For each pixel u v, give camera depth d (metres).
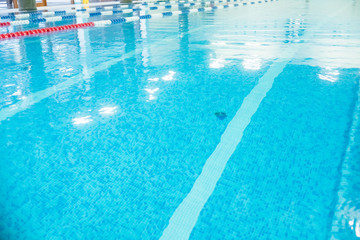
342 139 1.52
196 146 1.51
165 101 2.05
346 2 11.05
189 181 1.26
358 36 4.04
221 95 2.12
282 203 1.11
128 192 1.20
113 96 2.17
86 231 1.02
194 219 1.06
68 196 1.18
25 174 1.32
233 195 1.17
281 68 2.68
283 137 1.56
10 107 2.03
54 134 1.66
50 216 1.08
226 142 1.53
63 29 5.68
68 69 2.87
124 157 1.43
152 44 3.97
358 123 1.66
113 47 3.84
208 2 12.40
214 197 1.16
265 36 4.32
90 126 1.74
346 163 1.33
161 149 1.49
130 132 1.66
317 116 1.76
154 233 1.01
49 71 2.82
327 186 1.19
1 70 2.88
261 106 1.92
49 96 2.20
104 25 6.18
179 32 4.95
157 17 7.50
